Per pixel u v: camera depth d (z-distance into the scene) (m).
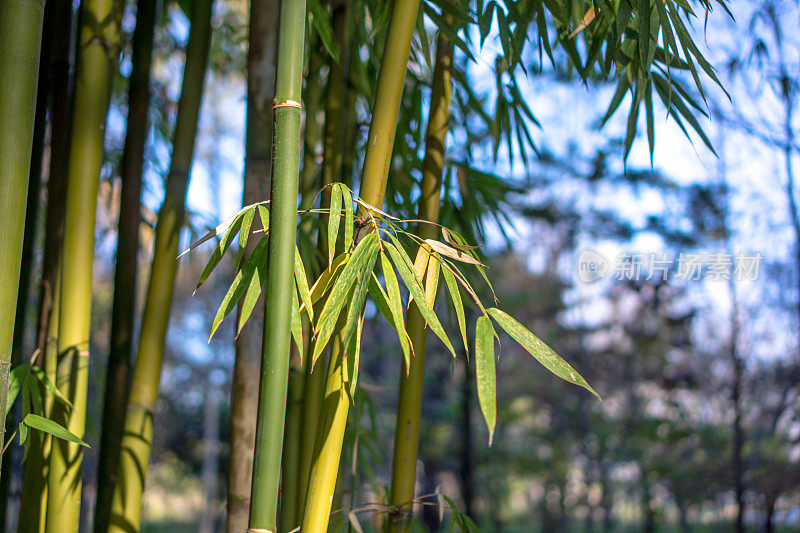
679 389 6.07
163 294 1.38
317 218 1.50
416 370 1.28
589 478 7.41
